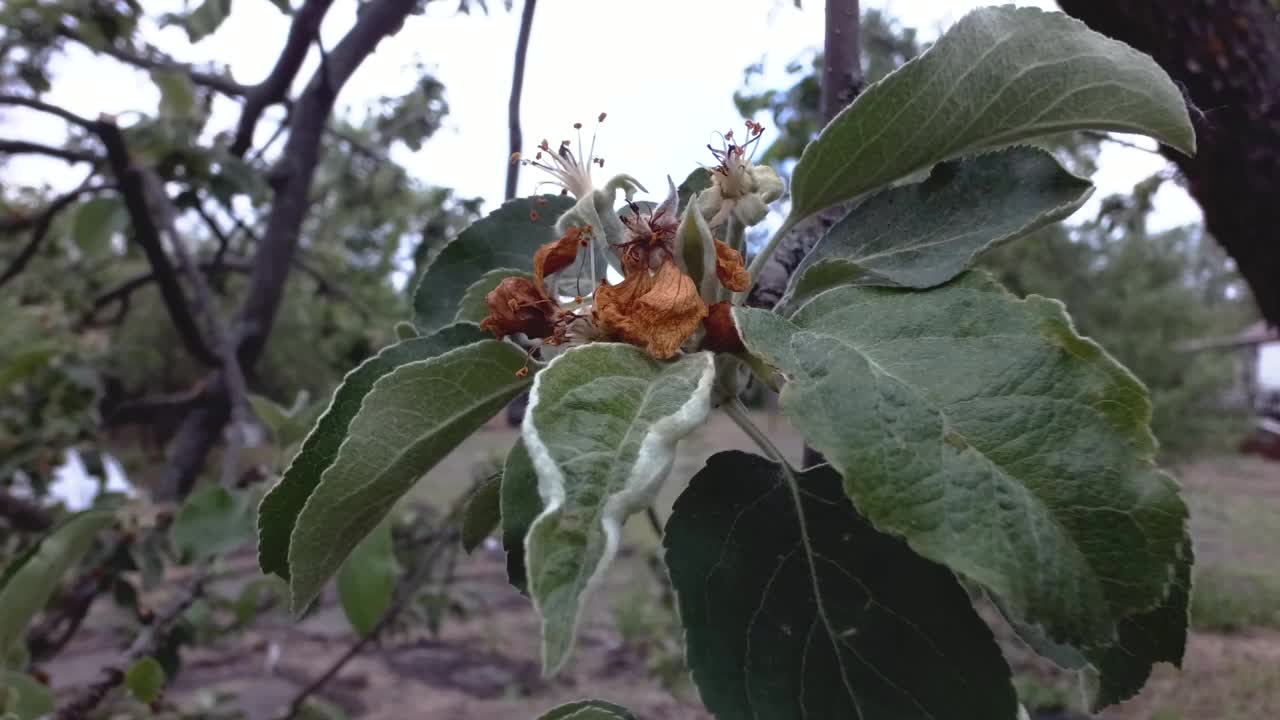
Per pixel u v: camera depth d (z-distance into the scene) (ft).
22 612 0.94
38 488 2.09
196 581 1.32
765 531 0.51
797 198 0.59
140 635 1.31
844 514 0.51
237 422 1.51
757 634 0.48
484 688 3.89
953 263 0.50
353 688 3.87
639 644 4.28
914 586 0.48
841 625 0.48
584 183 0.64
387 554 1.15
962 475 0.38
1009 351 0.42
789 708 0.46
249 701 3.66
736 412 0.55
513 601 5.08
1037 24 0.52
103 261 2.76
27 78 2.12
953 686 0.46
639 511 0.39
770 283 0.73
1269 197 1.10
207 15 1.68
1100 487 0.37
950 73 0.53
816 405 0.41
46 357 1.70
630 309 0.51
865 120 0.54
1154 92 0.51
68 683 3.35
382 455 0.53
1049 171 0.54
